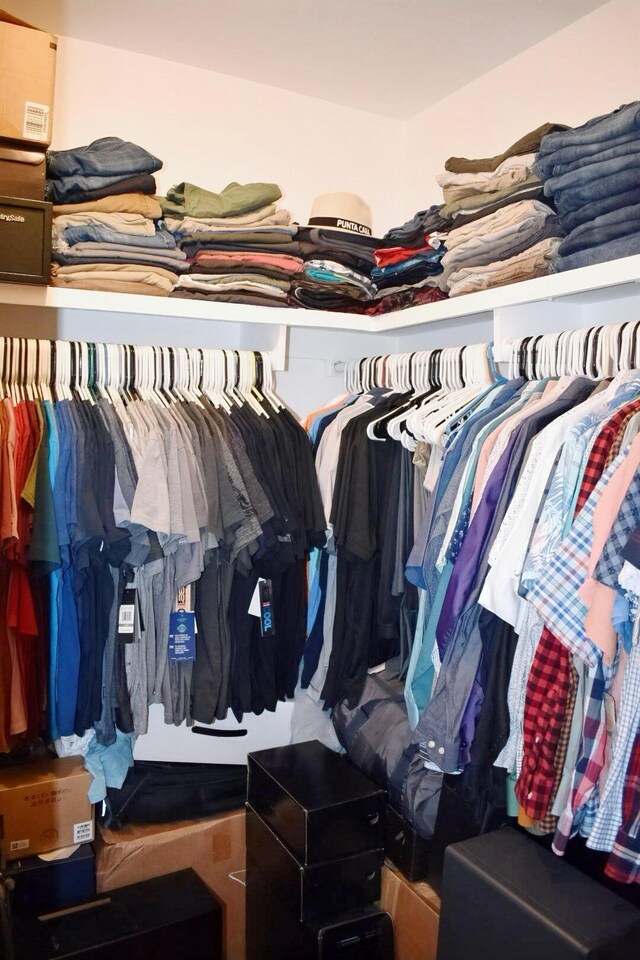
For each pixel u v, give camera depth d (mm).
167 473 1681
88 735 1883
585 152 1452
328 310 2141
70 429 1632
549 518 1299
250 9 1864
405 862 1749
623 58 1776
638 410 1266
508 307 1713
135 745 2172
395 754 1829
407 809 1739
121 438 1688
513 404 1627
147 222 1854
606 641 1182
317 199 2240
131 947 1665
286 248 2035
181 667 1836
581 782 1261
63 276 1762
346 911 1749
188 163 2223
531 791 1315
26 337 2037
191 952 1748
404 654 1979
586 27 1866
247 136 2303
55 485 1587
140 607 1761
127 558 1665
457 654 1504
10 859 1733
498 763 1450
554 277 1524
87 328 2105
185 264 1912
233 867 2037
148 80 2152
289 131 2369
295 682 2055
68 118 2059
